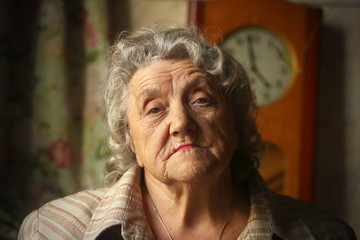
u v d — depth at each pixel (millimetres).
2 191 1891
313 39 1835
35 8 1910
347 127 2047
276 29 1811
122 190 1029
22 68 1911
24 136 1901
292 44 1820
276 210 1081
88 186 1948
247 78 1134
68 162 1902
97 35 1974
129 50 1040
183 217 998
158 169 938
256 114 1235
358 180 2041
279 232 991
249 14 1800
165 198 1025
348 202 2051
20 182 1899
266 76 1819
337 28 2047
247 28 1811
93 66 1974
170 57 992
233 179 1171
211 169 914
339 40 2045
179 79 957
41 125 1891
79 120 1986
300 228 1036
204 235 1001
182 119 907
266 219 1001
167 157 929
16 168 1907
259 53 1817
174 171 911
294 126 1818
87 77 1979
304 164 1817
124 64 1039
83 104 1986
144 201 1063
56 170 1889
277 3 1820
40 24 1894
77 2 1986
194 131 924
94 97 1975
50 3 1901
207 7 1787
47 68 1883
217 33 1784
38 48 1892
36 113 1892
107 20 1997
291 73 1830
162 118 952
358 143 2043
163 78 958
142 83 976
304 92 1824
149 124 957
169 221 1018
